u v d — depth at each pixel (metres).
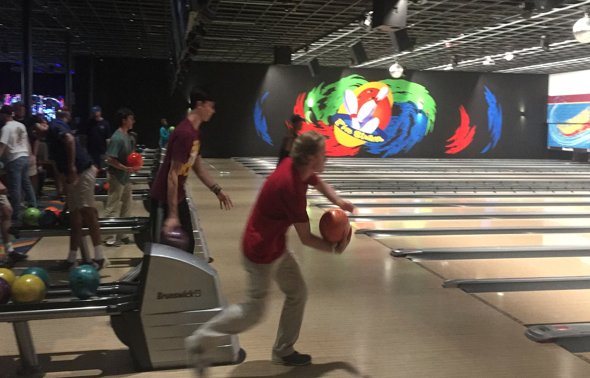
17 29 15.60
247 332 3.24
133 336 2.62
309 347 3.03
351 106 19.06
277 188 2.34
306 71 18.69
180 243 2.88
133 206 8.05
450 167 16.08
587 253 5.58
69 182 4.22
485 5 10.13
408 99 19.52
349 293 4.08
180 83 16.27
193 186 10.55
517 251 5.61
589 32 8.61
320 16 11.68
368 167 15.73
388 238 6.21
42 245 5.45
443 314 3.63
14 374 2.62
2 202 4.59
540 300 4.00
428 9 10.59
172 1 9.48
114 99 18.81
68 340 3.07
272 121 18.75
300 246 5.71
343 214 2.45
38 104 24.66
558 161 19.58
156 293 2.62
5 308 2.51
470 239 6.20
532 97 20.66
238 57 19.06
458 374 2.70
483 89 20.16
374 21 7.61
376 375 2.68
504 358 2.91
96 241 4.48
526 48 15.22
